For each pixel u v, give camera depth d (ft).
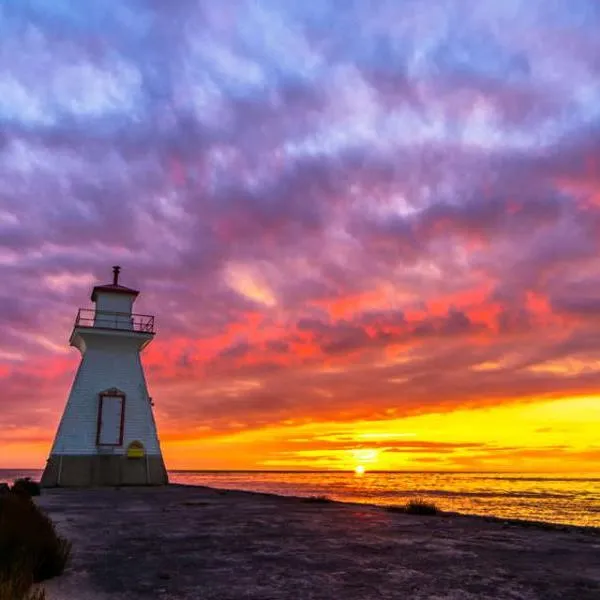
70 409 113.19
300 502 76.48
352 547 34.83
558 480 565.53
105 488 106.01
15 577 20.70
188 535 40.37
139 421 117.60
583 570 28.04
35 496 83.46
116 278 132.26
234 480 453.99
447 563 29.55
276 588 23.67
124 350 120.88
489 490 279.90
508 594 22.76
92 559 30.63
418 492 225.56
